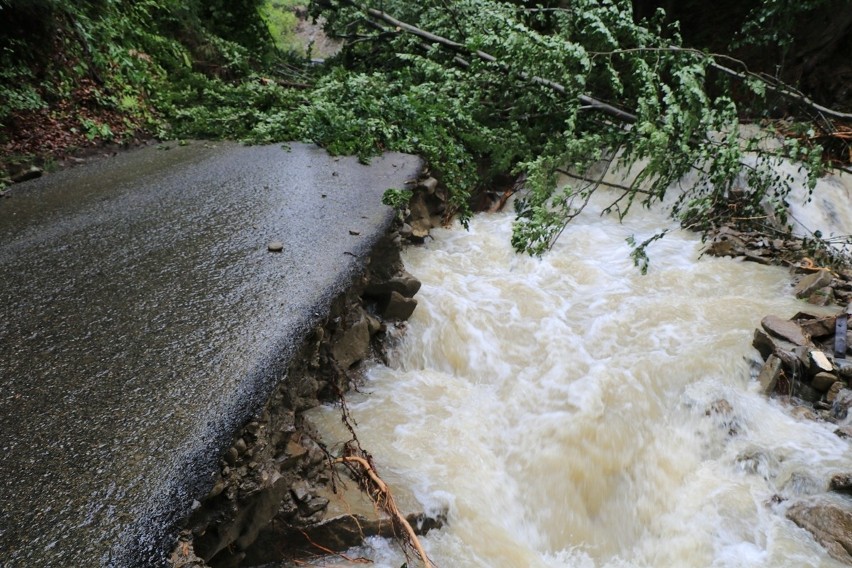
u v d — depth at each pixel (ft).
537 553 10.38
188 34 28.99
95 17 23.65
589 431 12.28
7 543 5.70
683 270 17.58
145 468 6.69
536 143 23.94
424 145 20.48
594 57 22.80
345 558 8.77
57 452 6.86
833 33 26.73
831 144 23.72
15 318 9.68
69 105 20.86
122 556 5.70
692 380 13.14
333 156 20.38
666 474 11.71
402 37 27.78
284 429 8.78
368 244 13.06
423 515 9.46
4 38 19.61
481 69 24.57
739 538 10.12
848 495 10.13
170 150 21.26
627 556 10.95
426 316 14.71
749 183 19.81
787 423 12.09
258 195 16.14
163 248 12.53
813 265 17.39
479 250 18.63
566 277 17.35
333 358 11.82
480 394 13.39
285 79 32.89
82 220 14.08
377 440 11.16
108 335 9.22
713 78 29.25
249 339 9.20
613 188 23.49
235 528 7.52
